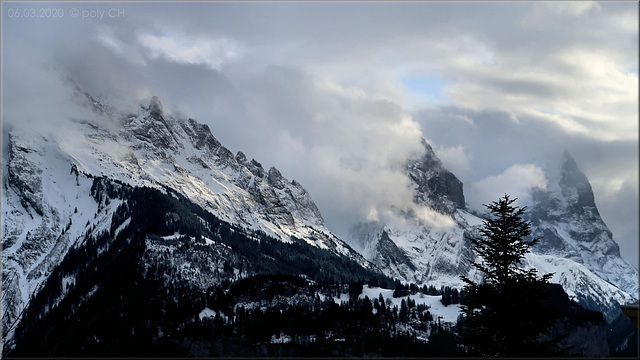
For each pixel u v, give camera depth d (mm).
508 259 189500
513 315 178750
